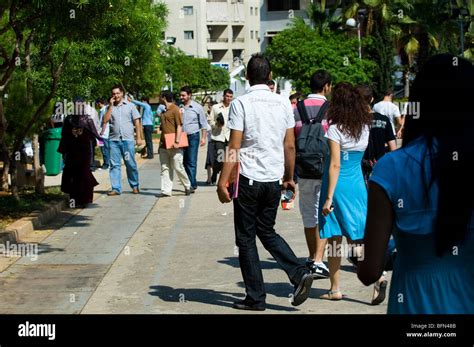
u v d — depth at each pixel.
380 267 3.43
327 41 36.84
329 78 9.57
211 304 8.28
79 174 14.95
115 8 12.10
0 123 14.52
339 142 8.02
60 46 17.89
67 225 13.38
